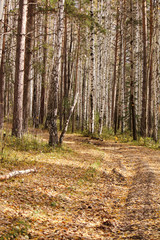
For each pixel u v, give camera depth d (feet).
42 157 38.09
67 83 109.29
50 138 47.47
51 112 47.80
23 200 20.54
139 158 45.50
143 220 18.86
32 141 45.37
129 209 21.68
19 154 36.47
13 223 16.07
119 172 35.24
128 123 110.42
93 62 74.28
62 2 47.29
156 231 16.44
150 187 26.35
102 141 72.69
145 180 29.43
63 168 34.09
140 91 92.99
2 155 32.94
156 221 18.12
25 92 52.54
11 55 86.43
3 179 24.27
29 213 18.54
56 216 19.51
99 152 52.60
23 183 24.64
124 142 73.36
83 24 61.93
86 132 81.41
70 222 18.71
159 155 49.16
